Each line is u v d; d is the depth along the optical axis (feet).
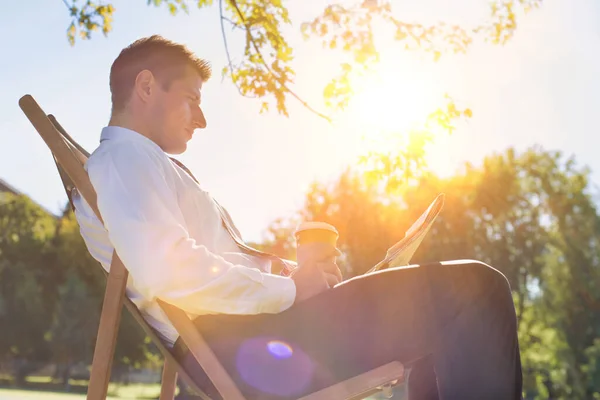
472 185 137.49
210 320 5.60
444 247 132.87
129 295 6.10
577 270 120.57
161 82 6.24
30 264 161.89
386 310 5.27
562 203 127.13
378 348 5.24
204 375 5.62
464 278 5.18
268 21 17.46
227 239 6.63
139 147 5.75
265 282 5.38
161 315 6.10
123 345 154.92
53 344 153.99
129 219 5.31
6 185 190.29
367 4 18.80
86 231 6.35
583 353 118.52
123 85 6.26
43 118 5.74
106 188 5.49
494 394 4.98
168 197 5.58
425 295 5.21
